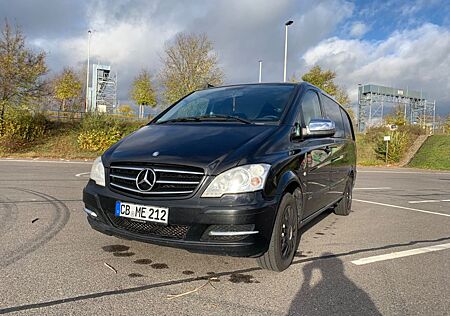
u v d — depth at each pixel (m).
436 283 3.44
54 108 30.00
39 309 2.64
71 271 3.38
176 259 3.76
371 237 5.14
